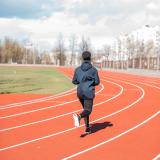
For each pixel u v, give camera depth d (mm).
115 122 12352
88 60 9844
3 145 9047
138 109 15508
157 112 14633
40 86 28031
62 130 10906
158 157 7930
